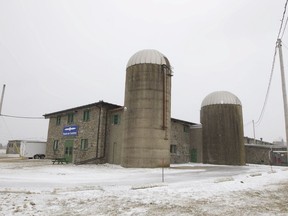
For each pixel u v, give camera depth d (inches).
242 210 265.4
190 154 1437.0
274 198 330.6
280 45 719.7
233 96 1330.0
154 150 920.3
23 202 296.4
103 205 287.3
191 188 410.0
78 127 1237.1
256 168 970.7
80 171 733.3
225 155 1236.5
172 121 1326.3
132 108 971.9
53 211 261.4
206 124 1331.2
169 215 246.5
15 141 2063.2
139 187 406.3
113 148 1090.7
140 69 990.4
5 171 661.9
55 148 1381.6
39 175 597.6
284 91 696.4
